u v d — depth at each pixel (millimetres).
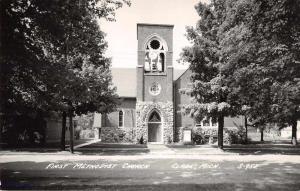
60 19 13844
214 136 42000
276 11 11742
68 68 15523
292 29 12266
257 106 26109
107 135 44000
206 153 28906
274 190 12070
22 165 19812
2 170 17344
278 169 18375
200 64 30797
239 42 15250
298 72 13406
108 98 31000
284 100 19266
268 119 38594
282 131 69062
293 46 12703
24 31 13641
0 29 12211
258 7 12375
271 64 13758
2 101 14648
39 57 14656
